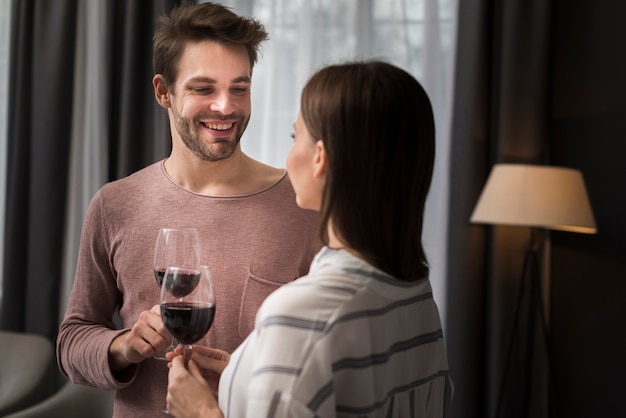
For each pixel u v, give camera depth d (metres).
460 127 3.90
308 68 4.16
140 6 4.18
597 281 3.91
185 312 1.45
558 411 4.00
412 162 1.25
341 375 1.16
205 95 1.75
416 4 4.11
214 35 1.75
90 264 1.89
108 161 4.30
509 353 3.69
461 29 3.91
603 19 3.88
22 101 4.30
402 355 1.30
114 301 1.94
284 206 1.86
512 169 3.47
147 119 4.21
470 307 3.89
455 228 3.91
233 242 1.82
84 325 1.86
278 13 4.20
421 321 1.37
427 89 4.05
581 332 3.95
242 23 1.77
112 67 4.29
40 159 4.28
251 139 4.23
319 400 1.12
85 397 3.09
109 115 4.29
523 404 3.71
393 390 1.28
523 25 3.83
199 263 1.64
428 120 1.28
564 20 3.98
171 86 1.79
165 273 1.58
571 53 3.97
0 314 4.40
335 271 1.22
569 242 3.97
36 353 3.45
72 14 4.30
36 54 4.28
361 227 1.23
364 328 1.18
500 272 3.86
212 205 1.84
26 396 3.19
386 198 1.23
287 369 1.13
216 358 1.57
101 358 1.72
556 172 3.43
